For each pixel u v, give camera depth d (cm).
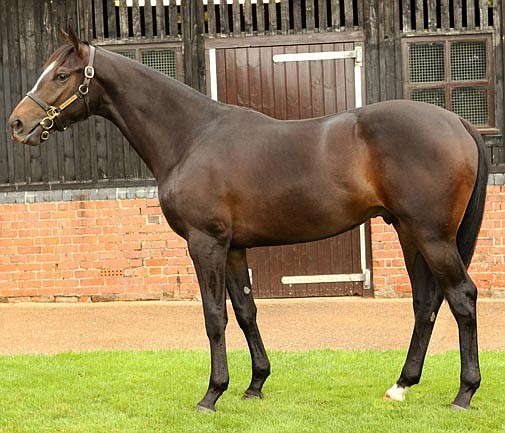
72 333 756
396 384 514
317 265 905
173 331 754
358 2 896
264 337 721
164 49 908
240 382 566
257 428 457
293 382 560
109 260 905
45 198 905
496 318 775
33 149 912
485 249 880
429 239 459
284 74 902
